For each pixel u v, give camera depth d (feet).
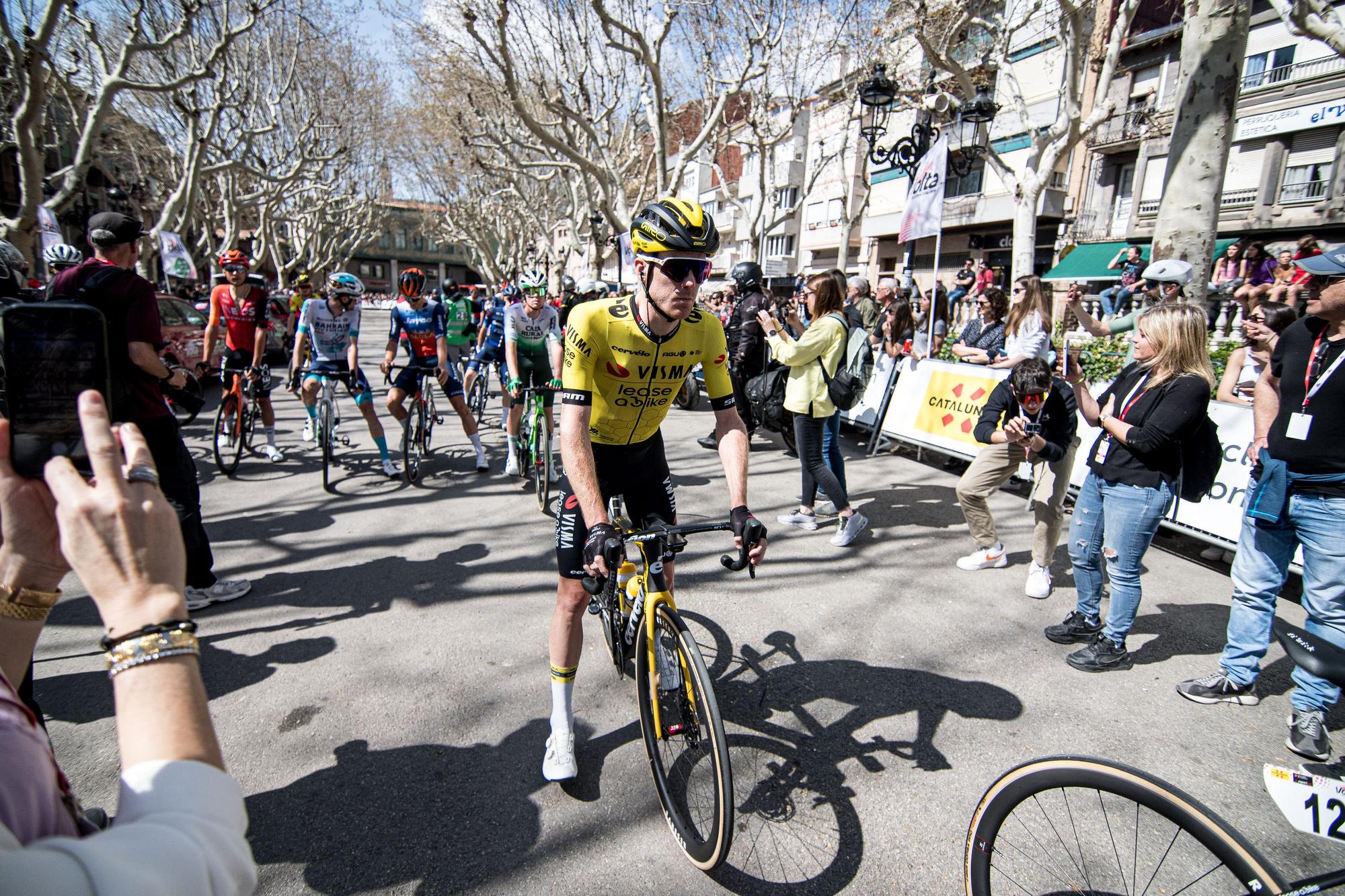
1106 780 4.99
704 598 12.03
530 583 12.48
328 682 9.30
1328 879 4.17
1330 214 58.65
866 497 18.12
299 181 76.23
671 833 6.79
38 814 2.01
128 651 2.35
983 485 12.79
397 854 6.48
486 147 60.95
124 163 70.54
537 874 6.30
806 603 11.87
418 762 7.75
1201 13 18.47
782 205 111.45
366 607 11.49
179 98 44.57
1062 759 5.22
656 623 6.76
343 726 8.36
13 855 1.66
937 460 22.41
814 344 13.80
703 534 15.11
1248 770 7.91
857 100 52.11
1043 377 10.91
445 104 60.49
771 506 17.17
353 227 123.65
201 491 17.92
